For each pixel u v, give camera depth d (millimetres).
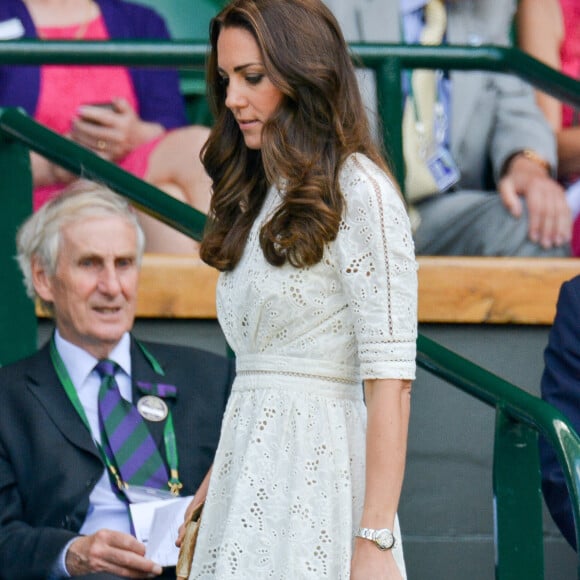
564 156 17672
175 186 16641
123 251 13055
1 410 12625
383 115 14266
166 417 12867
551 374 11859
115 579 11883
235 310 9641
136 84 16938
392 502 9070
